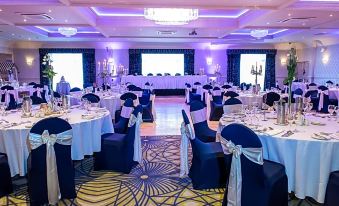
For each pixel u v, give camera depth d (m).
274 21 8.32
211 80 14.51
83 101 5.01
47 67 4.50
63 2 5.92
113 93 8.27
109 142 3.92
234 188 2.54
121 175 3.84
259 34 9.99
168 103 12.04
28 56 14.70
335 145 2.71
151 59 15.58
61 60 15.23
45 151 2.83
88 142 3.70
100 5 6.15
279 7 6.38
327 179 2.72
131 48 15.19
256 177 2.48
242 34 13.26
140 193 3.31
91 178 3.74
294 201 3.08
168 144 5.38
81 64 15.32
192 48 15.49
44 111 4.13
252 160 2.43
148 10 6.83
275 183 2.66
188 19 6.98
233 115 4.09
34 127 2.79
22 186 3.48
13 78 13.41
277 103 3.66
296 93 8.14
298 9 6.46
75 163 4.32
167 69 15.73
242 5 6.31
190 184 3.56
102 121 4.08
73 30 9.32
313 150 2.75
